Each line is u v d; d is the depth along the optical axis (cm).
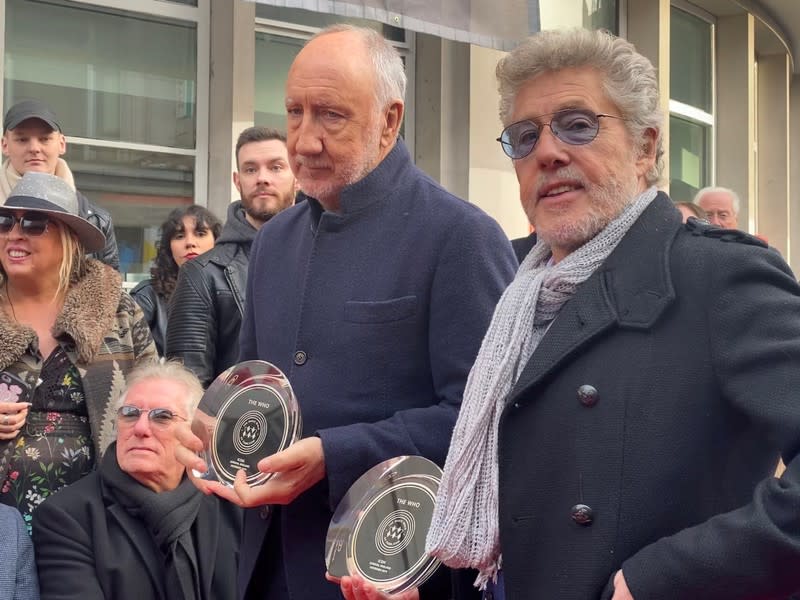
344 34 233
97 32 573
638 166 186
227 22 598
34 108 431
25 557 285
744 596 147
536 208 184
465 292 224
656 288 168
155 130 591
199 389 304
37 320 323
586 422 166
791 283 162
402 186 237
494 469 178
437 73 667
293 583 223
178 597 289
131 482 293
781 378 152
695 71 988
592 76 179
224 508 309
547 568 166
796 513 143
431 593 214
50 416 313
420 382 228
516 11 591
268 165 405
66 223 328
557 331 172
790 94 1270
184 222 470
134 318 338
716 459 162
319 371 228
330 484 211
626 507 161
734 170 1019
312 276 234
